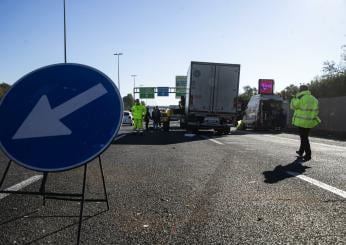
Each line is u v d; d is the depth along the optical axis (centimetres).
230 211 615
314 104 1275
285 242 477
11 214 582
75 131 482
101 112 488
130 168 1055
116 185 814
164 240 484
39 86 495
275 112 3697
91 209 618
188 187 797
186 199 692
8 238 482
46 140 481
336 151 1555
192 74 2823
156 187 796
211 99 2831
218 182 852
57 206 630
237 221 563
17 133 483
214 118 2805
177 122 6919
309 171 1008
